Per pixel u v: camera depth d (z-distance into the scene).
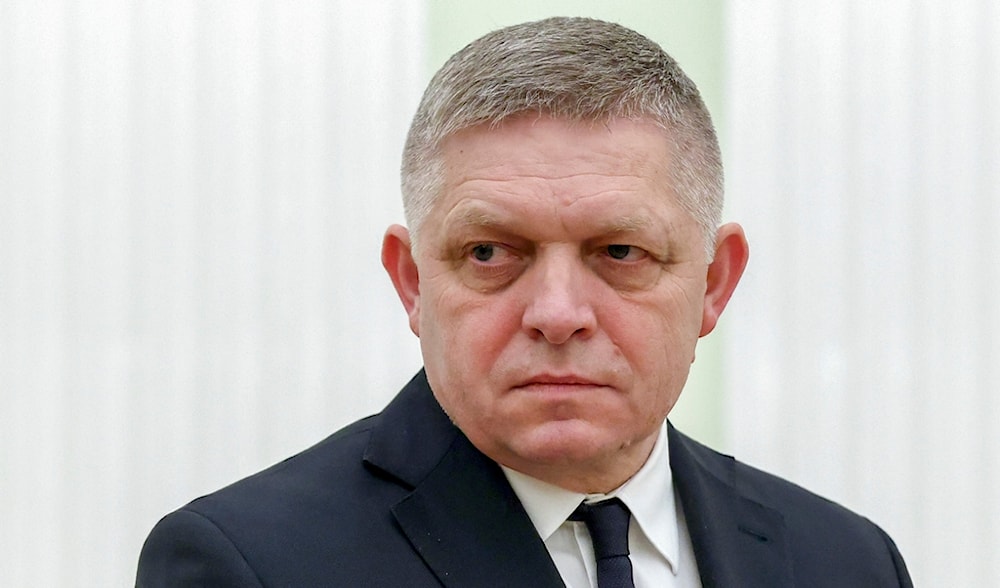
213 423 5.33
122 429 5.30
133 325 5.30
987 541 5.62
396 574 2.85
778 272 5.62
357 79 5.41
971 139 5.61
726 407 5.65
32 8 5.26
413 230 2.95
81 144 5.28
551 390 2.71
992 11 5.62
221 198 5.34
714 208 3.02
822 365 5.63
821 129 5.61
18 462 5.26
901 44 5.62
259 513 2.88
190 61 5.33
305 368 5.37
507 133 2.73
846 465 5.62
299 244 5.38
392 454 3.07
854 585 3.43
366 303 5.40
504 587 2.85
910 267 5.62
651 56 2.89
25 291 5.26
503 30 2.89
